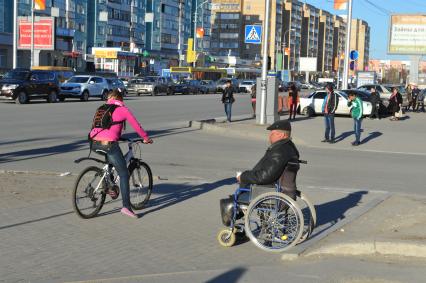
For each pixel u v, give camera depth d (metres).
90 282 5.15
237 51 159.12
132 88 54.66
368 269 5.62
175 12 117.25
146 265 5.79
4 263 5.73
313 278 5.35
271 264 5.87
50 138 16.95
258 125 22.42
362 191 10.08
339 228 7.09
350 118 30.02
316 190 10.09
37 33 54.12
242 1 159.12
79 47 87.81
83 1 87.88
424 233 6.71
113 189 7.79
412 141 19.83
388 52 45.16
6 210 7.85
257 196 6.41
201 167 12.70
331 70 185.25
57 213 7.79
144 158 13.85
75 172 11.23
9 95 33.31
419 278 5.37
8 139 16.42
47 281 5.23
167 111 31.03
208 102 42.59
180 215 7.96
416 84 46.09
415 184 11.36
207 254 6.22
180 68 81.25
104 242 6.57
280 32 151.12
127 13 100.75
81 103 35.84
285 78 109.50
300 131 21.53
